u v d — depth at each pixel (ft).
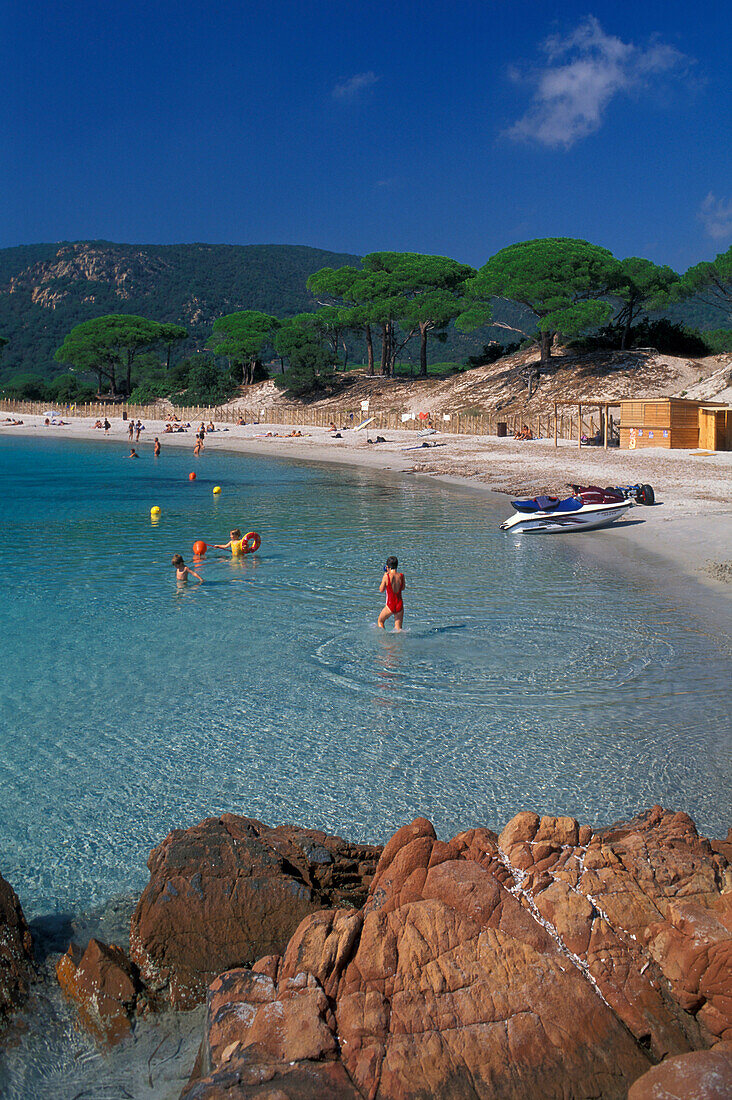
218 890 18.51
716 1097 11.59
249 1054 13.48
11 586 59.77
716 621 47.42
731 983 13.94
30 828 26.13
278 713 35.32
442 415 225.56
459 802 27.55
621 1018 14.11
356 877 20.59
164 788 28.76
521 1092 13.08
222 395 319.06
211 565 66.80
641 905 15.64
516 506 81.10
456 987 14.23
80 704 36.47
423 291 279.49
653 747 31.32
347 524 88.43
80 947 20.10
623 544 72.43
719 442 139.23
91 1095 15.75
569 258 216.74
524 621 48.52
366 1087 13.07
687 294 223.51
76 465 172.35
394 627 47.91
